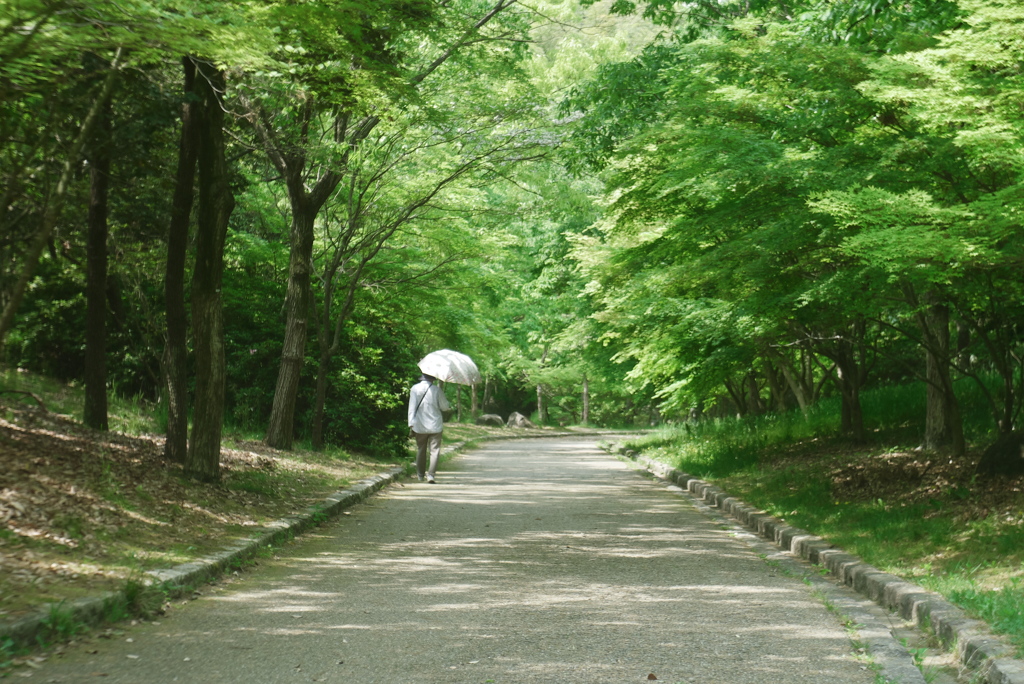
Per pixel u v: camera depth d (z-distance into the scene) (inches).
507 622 245.0
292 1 354.0
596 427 2241.6
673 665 204.4
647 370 732.0
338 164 593.0
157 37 253.9
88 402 514.9
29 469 349.7
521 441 1568.7
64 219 545.6
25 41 231.6
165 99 435.8
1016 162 292.5
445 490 624.4
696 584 301.9
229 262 813.2
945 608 232.2
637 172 465.4
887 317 528.4
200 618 244.4
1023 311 451.8
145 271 641.6
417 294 882.8
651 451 965.8
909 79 348.2
